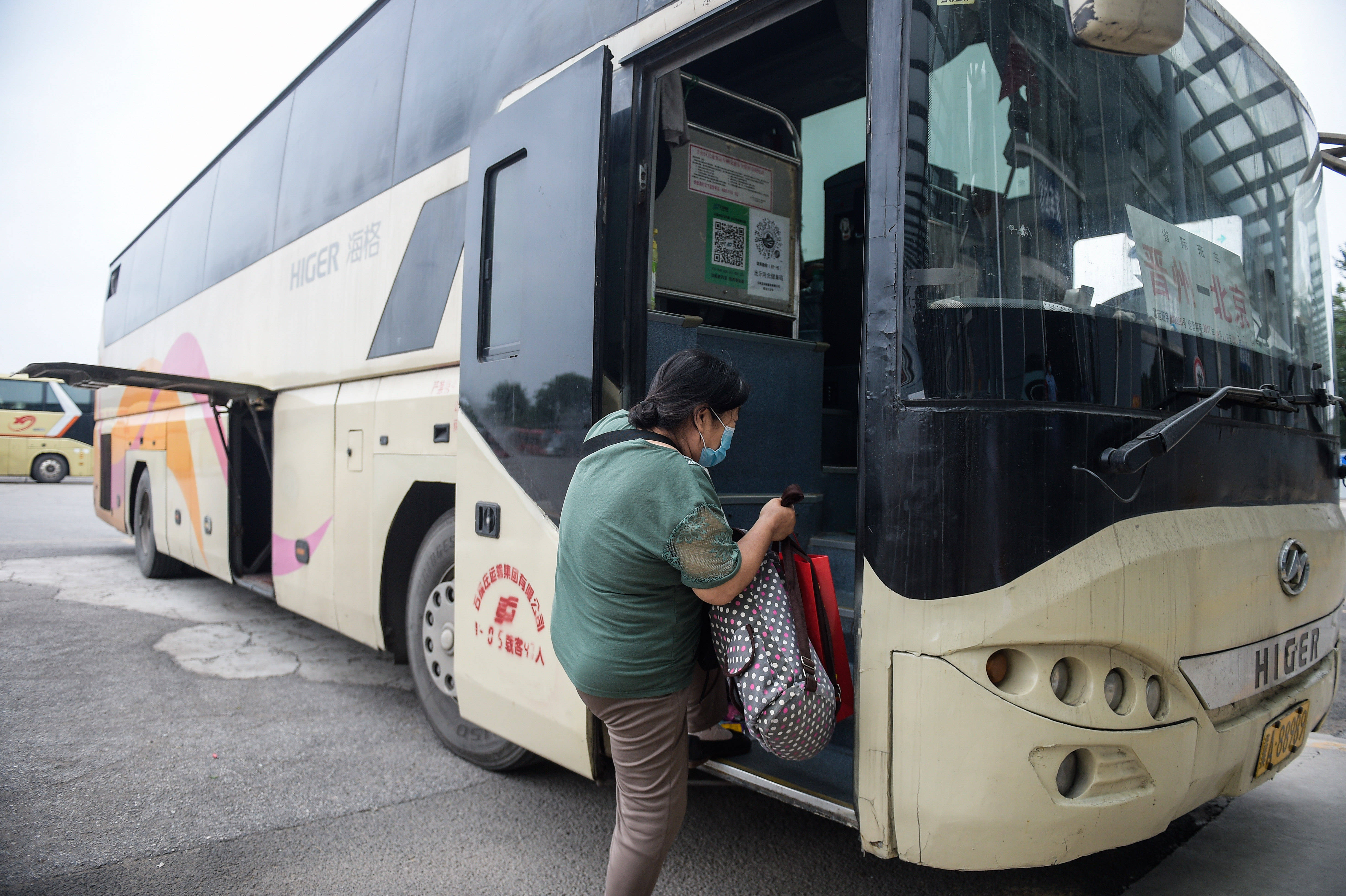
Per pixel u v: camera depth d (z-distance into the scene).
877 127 2.03
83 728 3.89
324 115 4.95
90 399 23.08
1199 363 2.33
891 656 1.93
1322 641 2.70
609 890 2.01
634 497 1.84
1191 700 2.11
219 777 3.40
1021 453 1.89
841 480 3.35
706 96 3.79
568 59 3.02
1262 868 2.75
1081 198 2.18
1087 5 1.66
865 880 2.67
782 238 3.42
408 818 3.08
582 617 1.94
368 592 4.09
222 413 5.84
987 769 1.86
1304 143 3.14
